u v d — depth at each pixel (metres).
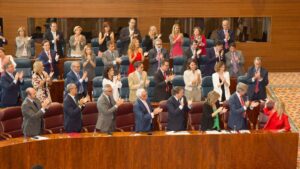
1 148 11.27
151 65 17.20
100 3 20.20
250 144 12.60
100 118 12.54
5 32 20.09
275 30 21.31
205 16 20.83
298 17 21.33
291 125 15.67
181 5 20.64
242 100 13.15
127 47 18.56
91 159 12.12
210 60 17.50
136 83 14.93
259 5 21.02
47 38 17.98
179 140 12.34
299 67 21.61
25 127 12.05
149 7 20.48
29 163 11.70
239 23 21.08
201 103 13.64
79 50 18.17
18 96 14.48
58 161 11.96
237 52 17.50
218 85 15.32
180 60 17.53
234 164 12.62
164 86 15.12
